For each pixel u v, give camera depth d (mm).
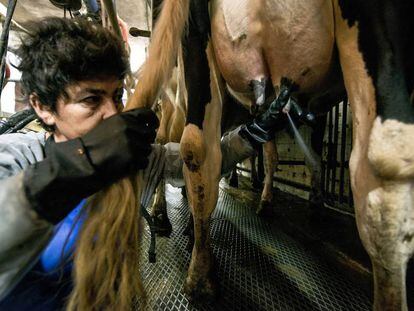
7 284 537
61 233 783
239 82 1461
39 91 667
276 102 1131
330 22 994
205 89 1333
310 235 2424
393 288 807
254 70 1334
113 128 572
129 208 660
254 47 1259
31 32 691
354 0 850
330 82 1387
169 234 2838
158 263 2186
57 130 761
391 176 751
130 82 880
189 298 1589
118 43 721
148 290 1778
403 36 777
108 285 648
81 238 649
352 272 1849
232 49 1305
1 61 1589
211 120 1358
